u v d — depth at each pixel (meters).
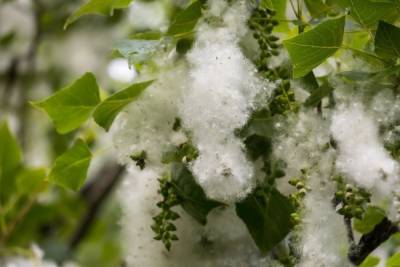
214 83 1.23
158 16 2.03
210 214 1.29
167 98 1.27
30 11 2.48
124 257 1.34
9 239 1.83
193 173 1.24
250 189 1.23
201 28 1.29
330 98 1.29
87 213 2.18
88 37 2.47
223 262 1.29
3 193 1.75
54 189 2.08
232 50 1.25
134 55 1.28
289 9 1.43
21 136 2.38
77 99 1.34
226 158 1.22
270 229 1.26
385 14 1.26
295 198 1.25
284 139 1.27
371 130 1.24
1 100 2.43
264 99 1.26
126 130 1.29
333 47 1.25
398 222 1.22
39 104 1.33
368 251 1.28
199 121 1.23
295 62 1.25
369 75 1.26
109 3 1.38
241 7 1.29
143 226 1.30
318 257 1.25
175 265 1.29
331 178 1.25
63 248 2.00
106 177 2.25
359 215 1.21
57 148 2.28
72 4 2.40
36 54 2.46
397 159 1.24
